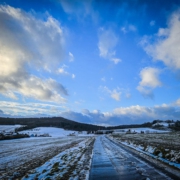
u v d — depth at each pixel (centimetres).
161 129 17012
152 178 787
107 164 1224
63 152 2128
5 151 2306
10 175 983
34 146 3155
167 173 864
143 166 1084
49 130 19000
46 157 1706
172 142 3178
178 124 18212
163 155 1418
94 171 1008
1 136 6041
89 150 2323
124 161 1323
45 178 875
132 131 17262
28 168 1172
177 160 1161
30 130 17112
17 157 1739
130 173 915
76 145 3362
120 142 3875
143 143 2977
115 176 869
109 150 2239
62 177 882
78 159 1520
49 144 3697
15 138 6700
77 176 894
